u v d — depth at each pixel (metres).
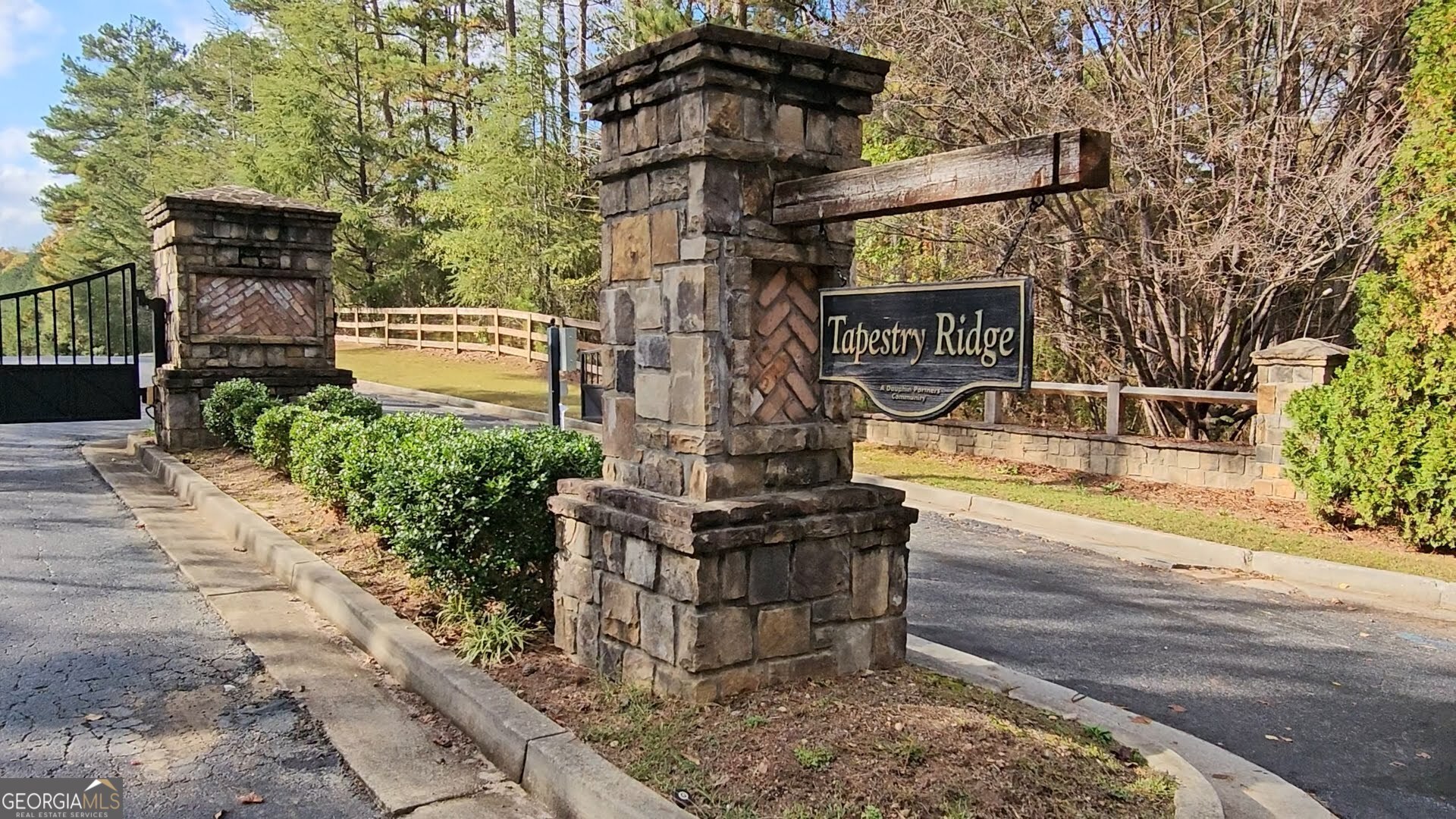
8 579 5.63
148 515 7.47
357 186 29.05
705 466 3.47
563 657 4.09
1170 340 11.12
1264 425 9.30
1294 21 9.48
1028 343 2.88
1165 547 7.50
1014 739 3.23
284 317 10.36
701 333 3.45
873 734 3.18
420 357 22.03
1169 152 10.05
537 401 15.15
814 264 3.70
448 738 3.63
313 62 26.98
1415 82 7.68
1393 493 7.49
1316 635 5.45
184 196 9.66
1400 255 7.83
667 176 3.62
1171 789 3.00
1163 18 10.18
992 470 10.75
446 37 30.61
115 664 4.34
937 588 6.26
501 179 23.44
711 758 3.02
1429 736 4.04
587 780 2.95
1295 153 9.82
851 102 3.77
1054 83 10.55
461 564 4.33
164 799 3.13
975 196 2.90
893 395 3.31
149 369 19.70
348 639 4.75
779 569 3.55
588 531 3.93
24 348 30.92
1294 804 3.27
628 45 18.61
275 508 7.21
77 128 43.91
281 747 3.54
